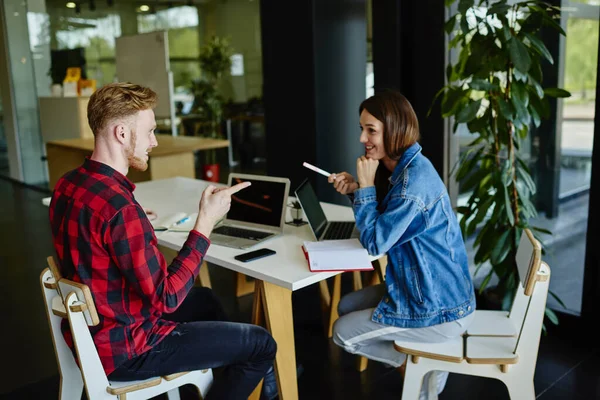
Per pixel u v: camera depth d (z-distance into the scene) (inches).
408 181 70.7
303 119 149.4
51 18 360.5
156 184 134.3
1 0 299.0
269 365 72.2
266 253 79.4
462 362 68.9
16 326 124.1
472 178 106.6
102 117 59.4
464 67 101.3
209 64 384.8
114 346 60.7
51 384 98.7
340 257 75.7
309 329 117.6
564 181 110.0
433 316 70.7
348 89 154.3
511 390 68.7
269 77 156.0
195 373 70.2
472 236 132.5
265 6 152.1
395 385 95.7
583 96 103.7
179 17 417.1
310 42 142.7
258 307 81.3
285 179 89.6
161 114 243.3
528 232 73.0
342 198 157.9
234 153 373.7
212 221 66.2
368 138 75.0
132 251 57.4
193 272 63.0
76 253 58.3
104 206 57.2
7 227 216.1
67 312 58.3
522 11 104.1
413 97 124.4
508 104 94.7
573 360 101.9
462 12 94.2
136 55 250.2
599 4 97.3
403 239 71.2
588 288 105.3
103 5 382.3
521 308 77.2
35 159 305.7
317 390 94.6
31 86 301.3
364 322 74.5
